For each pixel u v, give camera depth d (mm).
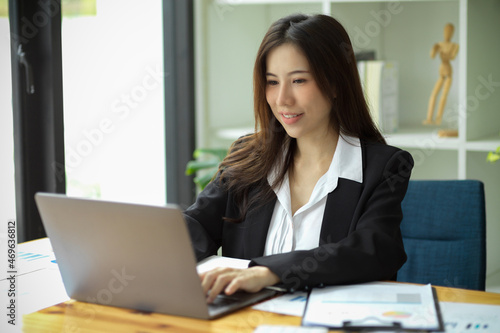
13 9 2223
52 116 2332
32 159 2338
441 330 1014
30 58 2301
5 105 2221
